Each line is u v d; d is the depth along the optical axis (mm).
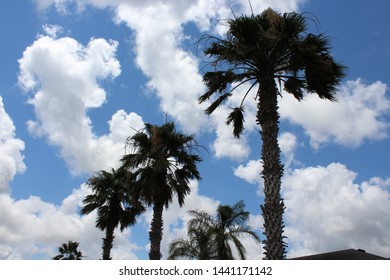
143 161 18828
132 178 19078
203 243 25406
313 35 11852
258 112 11508
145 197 18219
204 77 13680
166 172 18922
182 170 19453
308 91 12922
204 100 13938
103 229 25875
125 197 25859
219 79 13258
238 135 14805
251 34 11344
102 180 26438
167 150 19609
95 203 26047
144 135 19203
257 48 11477
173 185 18828
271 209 10172
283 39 11398
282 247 9875
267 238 9977
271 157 10695
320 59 11523
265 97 11484
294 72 12422
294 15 11500
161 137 19438
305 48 11383
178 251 25328
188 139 19703
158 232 18000
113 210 25734
